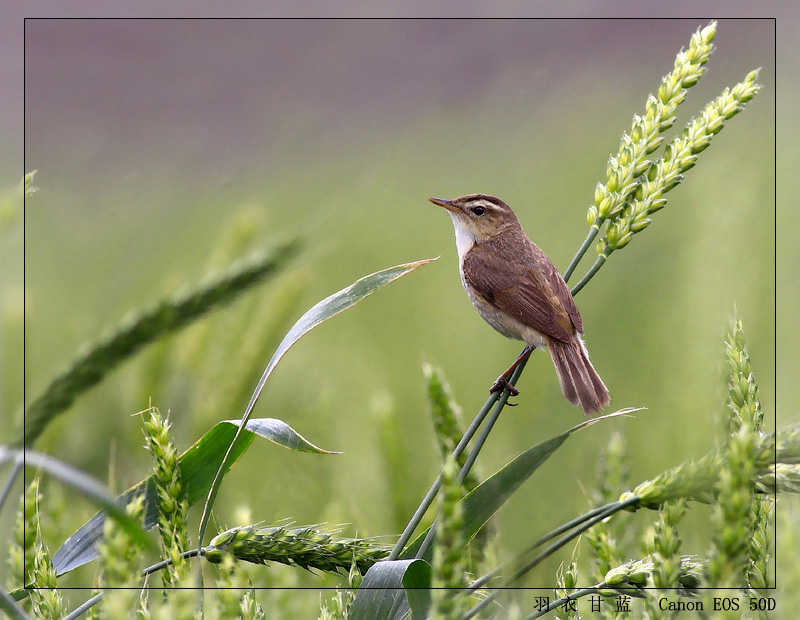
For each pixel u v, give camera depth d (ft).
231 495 32.37
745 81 21.90
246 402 32.63
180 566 14.83
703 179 38.93
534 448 16.44
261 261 17.56
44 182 55.77
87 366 16.67
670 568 13.62
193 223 54.70
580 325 35.45
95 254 50.83
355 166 62.80
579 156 61.46
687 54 22.38
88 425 30.40
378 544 18.15
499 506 16.37
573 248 53.72
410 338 50.44
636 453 32.68
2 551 20.02
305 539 17.60
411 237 58.54
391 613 15.51
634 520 20.54
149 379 31.86
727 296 33.91
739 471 12.42
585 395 33.35
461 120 67.26
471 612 14.75
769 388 34.24
